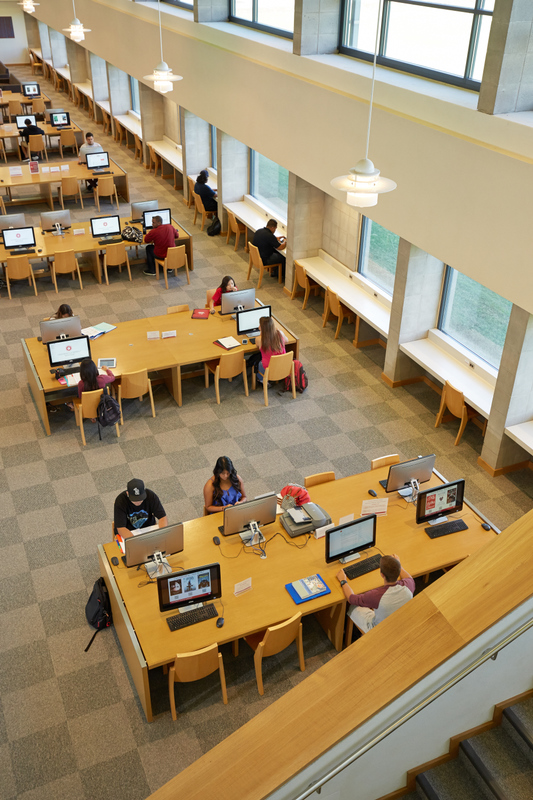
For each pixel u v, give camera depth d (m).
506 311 7.21
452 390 7.28
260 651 4.65
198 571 4.64
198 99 12.03
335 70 7.75
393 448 7.47
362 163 4.78
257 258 10.52
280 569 5.09
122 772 4.43
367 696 2.01
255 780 1.90
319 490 5.84
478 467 7.24
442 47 6.74
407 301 7.90
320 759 1.94
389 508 5.69
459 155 6.10
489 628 2.11
